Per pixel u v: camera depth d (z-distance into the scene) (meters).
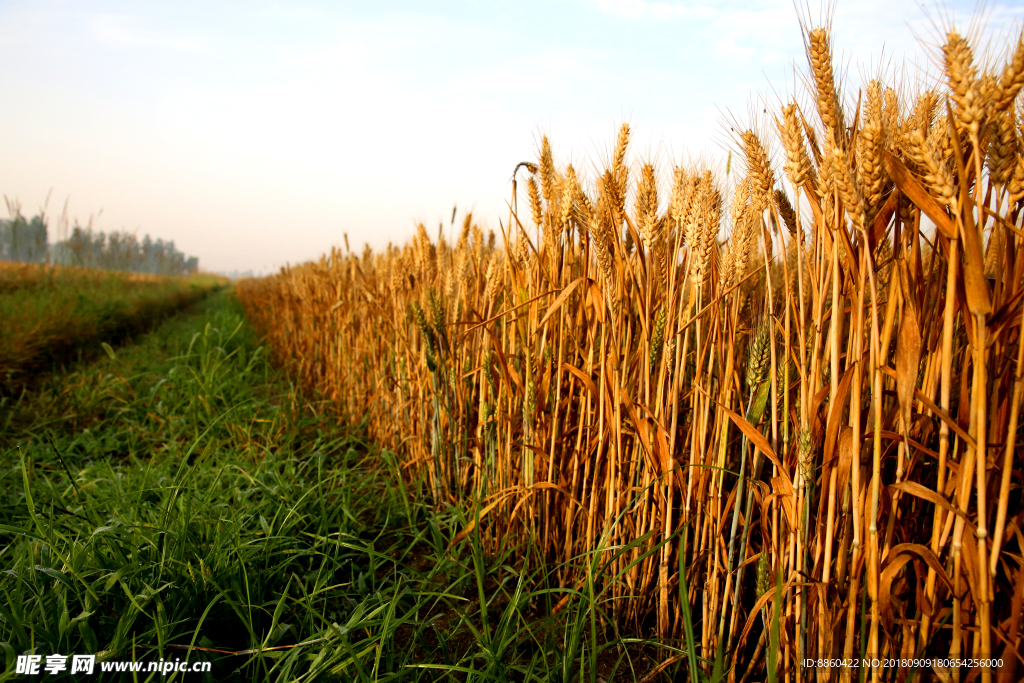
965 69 1.12
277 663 2.00
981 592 1.26
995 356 1.38
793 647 1.72
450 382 3.45
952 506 1.30
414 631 2.29
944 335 1.28
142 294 15.98
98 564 2.27
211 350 7.39
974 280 1.18
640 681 2.06
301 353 7.74
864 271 1.39
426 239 4.06
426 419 3.84
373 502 3.58
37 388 6.31
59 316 8.68
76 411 5.25
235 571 2.39
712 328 2.11
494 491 2.96
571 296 2.65
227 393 5.93
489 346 2.98
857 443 1.39
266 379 7.39
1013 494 1.63
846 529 1.54
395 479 3.85
